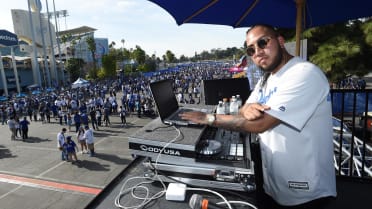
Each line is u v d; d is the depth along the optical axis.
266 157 1.60
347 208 2.13
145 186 1.67
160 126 1.86
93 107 20.23
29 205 7.79
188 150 1.51
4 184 9.16
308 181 1.44
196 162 1.52
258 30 1.42
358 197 2.30
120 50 81.19
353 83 17.48
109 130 16.59
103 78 55.44
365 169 3.67
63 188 8.82
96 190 8.68
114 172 10.03
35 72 44.62
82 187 8.88
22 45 43.16
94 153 12.05
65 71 55.69
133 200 1.51
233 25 3.24
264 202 1.76
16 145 13.90
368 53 6.27
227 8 2.70
